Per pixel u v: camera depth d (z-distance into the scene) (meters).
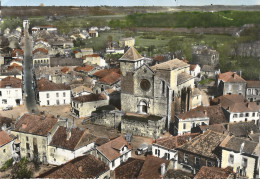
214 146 78.62
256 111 110.62
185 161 80.69
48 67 179.88
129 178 72.69
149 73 110.12
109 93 130.50
